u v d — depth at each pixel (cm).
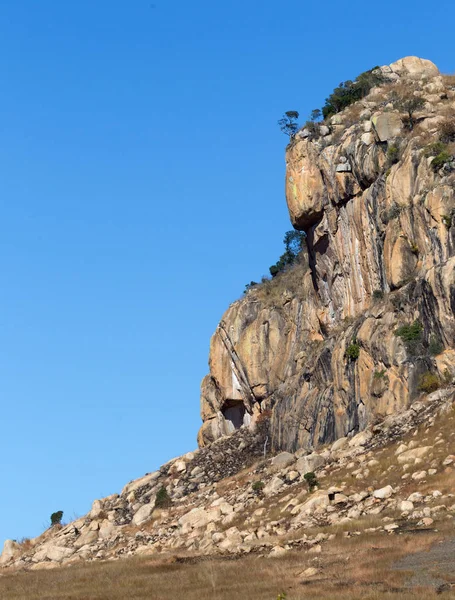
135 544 6769
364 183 7538
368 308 7250
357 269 7556
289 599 3762
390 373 6644
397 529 4762
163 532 6800
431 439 5841
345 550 4575
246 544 5322
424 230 6788
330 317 7938
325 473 6300
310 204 7944
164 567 5125
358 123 7938
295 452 7550
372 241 7331
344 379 7094
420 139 7256
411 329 6644
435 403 6284
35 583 5322
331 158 7831
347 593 3747
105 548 7031
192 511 6744
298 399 7712
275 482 6619
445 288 6400
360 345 6975
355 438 6581
